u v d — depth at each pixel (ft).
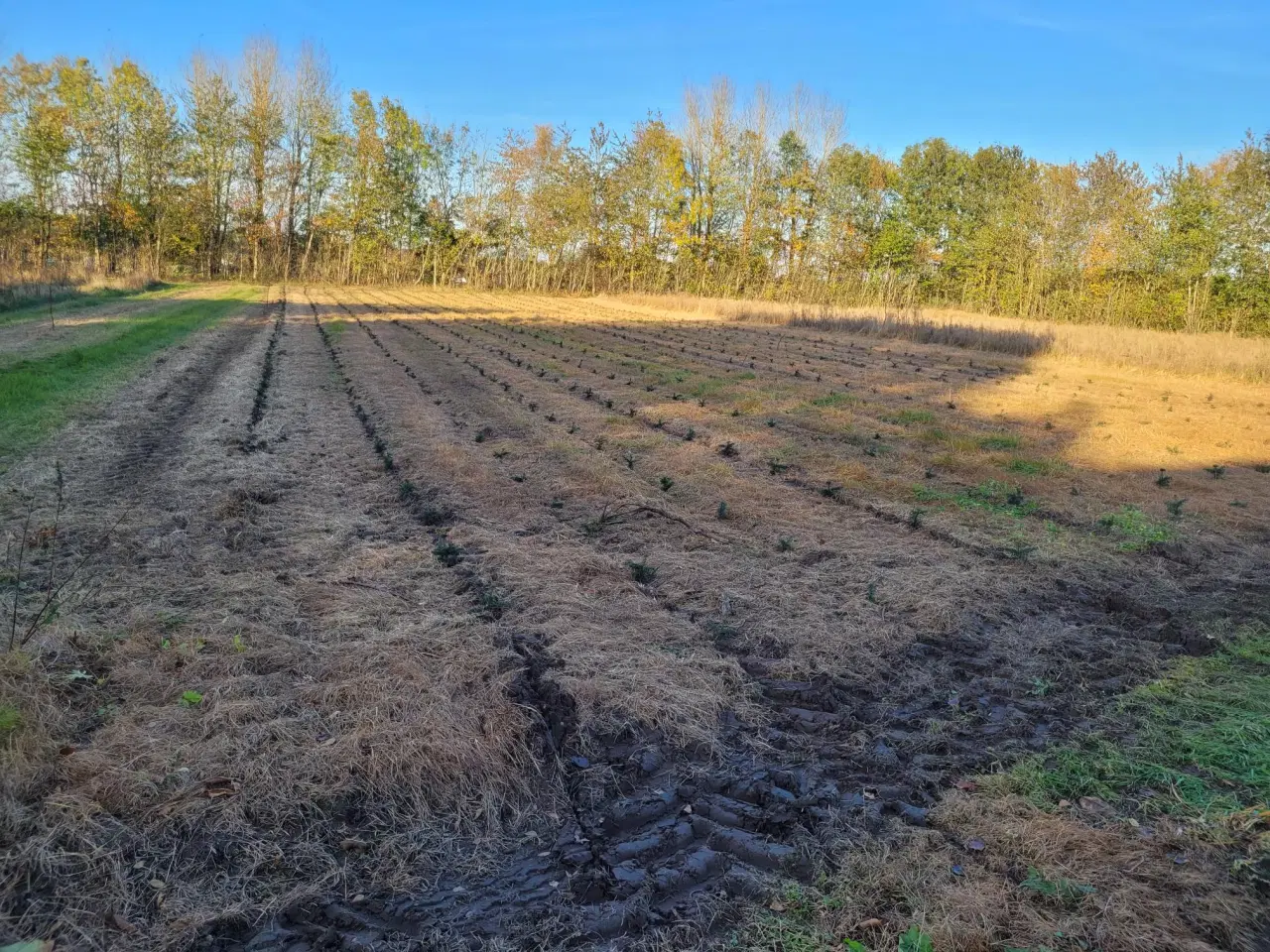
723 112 171.53
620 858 9.66
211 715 11.24
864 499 25.14
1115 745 12.21
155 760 10.28
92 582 15.74
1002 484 27.50
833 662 14.61
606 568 18.20
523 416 36.01
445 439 30.25
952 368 61.52
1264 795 10.84
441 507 22.29
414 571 17.40
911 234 159.74
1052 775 11.35
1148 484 28.30
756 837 10.07
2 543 17.61
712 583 17.76
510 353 60.39
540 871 9.43
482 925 8.45
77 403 33.19
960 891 8.89
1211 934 8.47
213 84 164.14
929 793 11.04
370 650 13.52
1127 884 9.12
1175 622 16.83
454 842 9.82
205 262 168.86
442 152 185.06
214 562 17.17
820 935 8.38
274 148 172.76
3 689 10.89
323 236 182.29
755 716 12.85
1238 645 15.84
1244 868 9.42
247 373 44.52
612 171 181.57
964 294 140.26
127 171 155.22
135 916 8.16
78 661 12.59
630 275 186.09
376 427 32.19
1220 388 54.49
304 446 28.73
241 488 22.56
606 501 23.58
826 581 18.29
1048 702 13.61
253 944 8.04
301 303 111.45
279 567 17.22
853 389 48.65
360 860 9.36
